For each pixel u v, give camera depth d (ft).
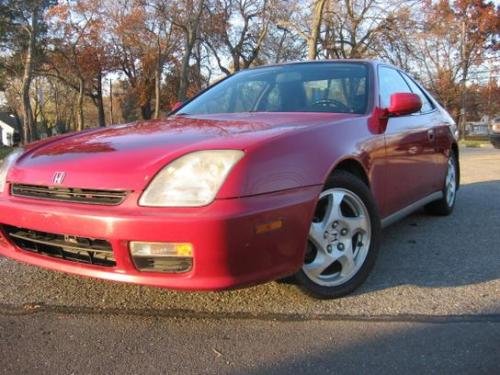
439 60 124.36
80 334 8.98
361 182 10.64
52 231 8.73
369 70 13.01
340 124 10.60
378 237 10.96
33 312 9.80
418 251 13.39
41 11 116.16
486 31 132.26
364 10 74.79
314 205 9.12
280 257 8.66
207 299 10.25
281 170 8.75
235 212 8.01
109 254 8.57
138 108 182.91
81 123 152.56
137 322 9.39
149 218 7.99
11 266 12.21
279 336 8.80
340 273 10.36
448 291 10.62
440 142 15.70
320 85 12.76
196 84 142.20
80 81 149.69
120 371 7.84
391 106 11.99
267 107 12.50
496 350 8.22
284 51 113.39
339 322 9.27
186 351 8.39
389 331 8.91
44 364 8.04
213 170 8.24
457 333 8.81
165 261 8.32
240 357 8.17
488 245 13.85
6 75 138.10
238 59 130.00
